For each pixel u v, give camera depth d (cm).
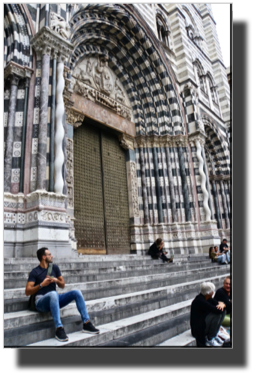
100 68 1434
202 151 1741
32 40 930
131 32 1540
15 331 348
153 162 1584
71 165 1120
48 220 787
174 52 1966
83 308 390
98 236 1238
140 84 1655
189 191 1600
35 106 899
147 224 1458
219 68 2698
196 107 1812
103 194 1320
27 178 840
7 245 756
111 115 1431
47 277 407
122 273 723
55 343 337
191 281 825
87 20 1275
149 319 461
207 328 408
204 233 1579
